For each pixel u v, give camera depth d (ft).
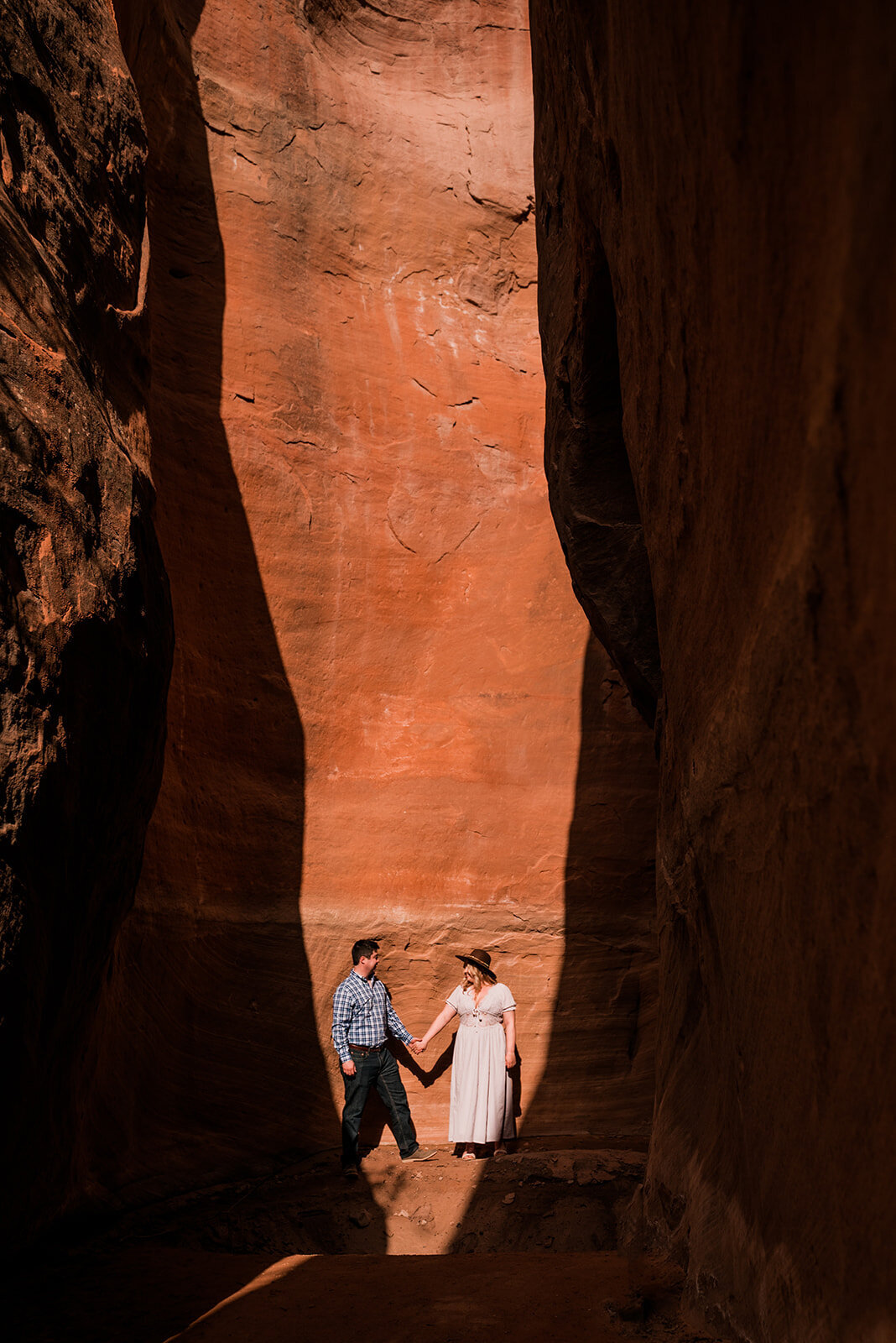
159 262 23.12
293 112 26.53
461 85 29.94
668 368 9.86
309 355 25.46
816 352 5.44
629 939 24.77
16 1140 12.17
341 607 24.79
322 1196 19.90
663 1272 10.91
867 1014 5.46
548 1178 20.68
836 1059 5.96
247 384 24.16
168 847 20.06
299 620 24.04
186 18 24.72
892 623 4.75
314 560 24.54
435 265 28.27
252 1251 17.47
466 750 25.38
